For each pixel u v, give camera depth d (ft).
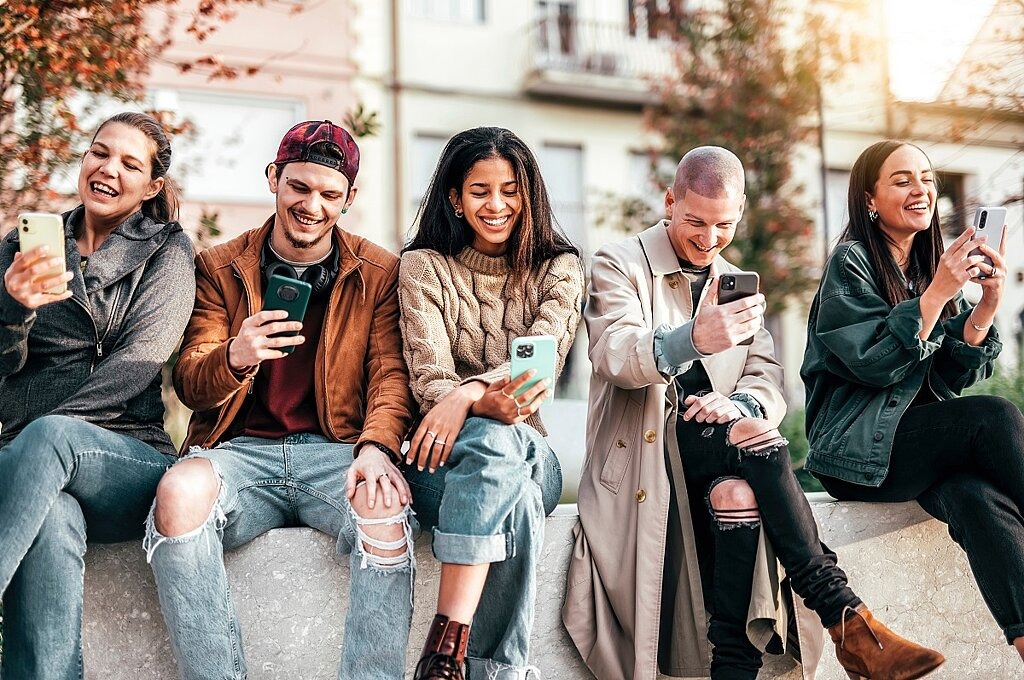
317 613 8.04
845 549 9.06
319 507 8.05
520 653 7.56
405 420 8.23
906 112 15.88
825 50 32.17
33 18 12.71
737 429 8.08
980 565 8.32
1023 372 18.47
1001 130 15.16
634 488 8.51
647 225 38.58
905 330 8.73
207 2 15.65
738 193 8.99
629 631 8.34
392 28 43.14
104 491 7.39
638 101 48.01
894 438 8.98
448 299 8.66
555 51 46.52
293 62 39.09
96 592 7.80
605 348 8.52
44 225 7.44
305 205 8.37
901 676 7.18
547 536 8.58
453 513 7.32
